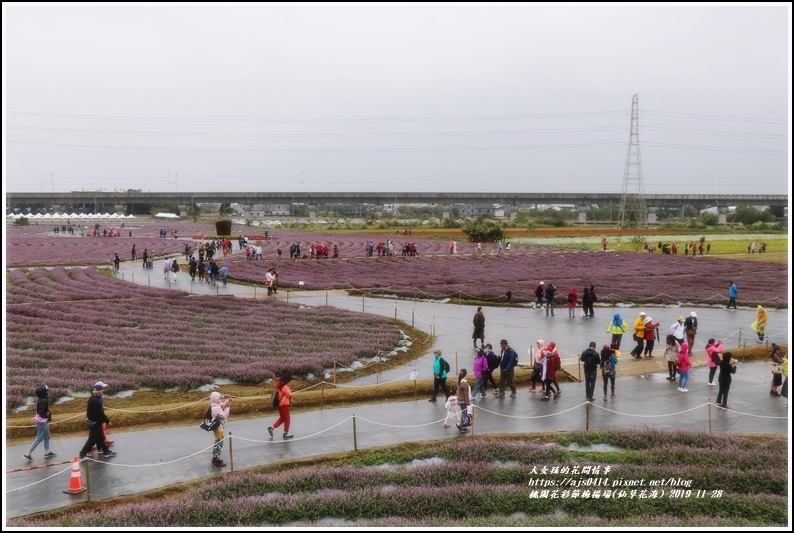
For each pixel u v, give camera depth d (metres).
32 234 141.12
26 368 31.45
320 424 25.16
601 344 40.00
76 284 61.41
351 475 19.41
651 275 75.88
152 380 29.70
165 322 43.81
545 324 47.16
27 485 19.39
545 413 26.55
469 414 24.23
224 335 39.75
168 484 19.69
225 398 27.88
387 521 16.48
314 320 45.66
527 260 90.81
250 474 19.78
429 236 142.50
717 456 20.72
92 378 30.11
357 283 65.50
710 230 160.00
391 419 25.84
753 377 32.62
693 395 29.23
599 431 23.59
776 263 88.38
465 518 17.12
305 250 103.00
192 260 66.88
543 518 16.75
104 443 21.61
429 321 47.94
